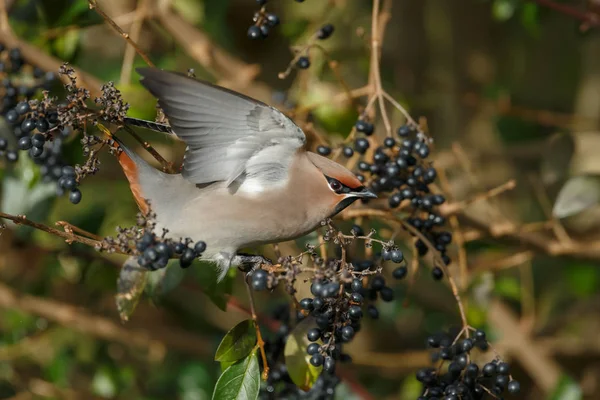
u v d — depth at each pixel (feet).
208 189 26.81
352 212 30.17
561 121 47.96
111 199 43.78
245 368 26.68
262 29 29.48
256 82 45.11
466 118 50.01
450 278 28.45
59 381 41.63
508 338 44.34
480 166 49.26
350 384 38.65
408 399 42.45
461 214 36.27
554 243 38.93
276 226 27.04
